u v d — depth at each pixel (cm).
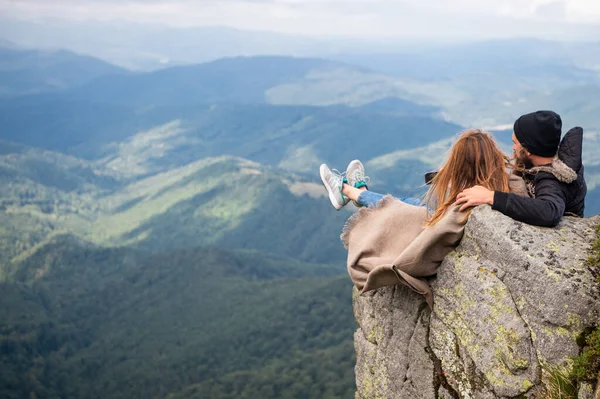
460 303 383
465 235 392
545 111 399
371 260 427
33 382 16938
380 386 469
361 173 554
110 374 17438
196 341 18088
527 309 345
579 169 403
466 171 405
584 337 324
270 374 14312
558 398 323
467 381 376
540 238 357
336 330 18175
